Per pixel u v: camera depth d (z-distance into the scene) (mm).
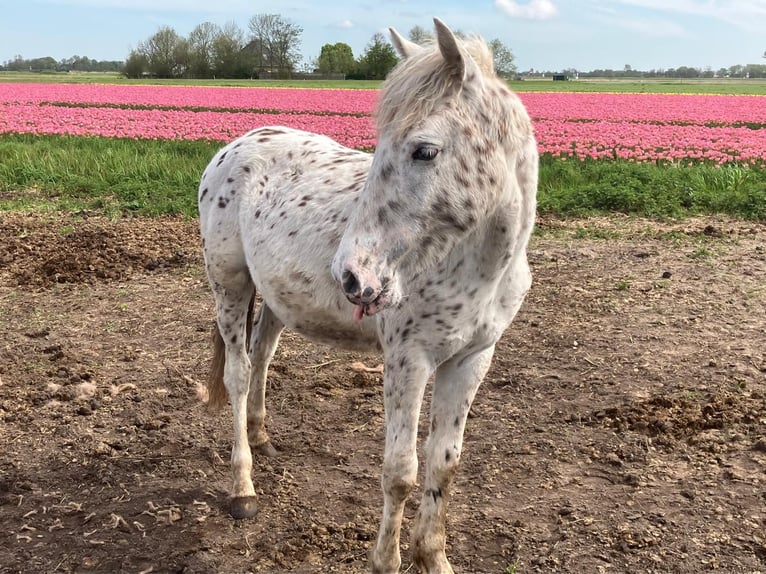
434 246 2482
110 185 12219
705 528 3473
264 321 4133
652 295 6891
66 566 3252
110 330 6109
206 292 7102
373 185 2451
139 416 4625
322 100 33375
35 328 6109
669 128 18906
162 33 76688
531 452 4207
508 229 2650
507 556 3318
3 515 3611
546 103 31172
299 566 3268
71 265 7777
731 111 26906
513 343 5828
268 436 4344
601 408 4719
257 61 78250
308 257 3240
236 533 3506
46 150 15594
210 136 17672
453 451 3023
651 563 3240
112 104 31062
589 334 5961
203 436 4426
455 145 2371
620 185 11234
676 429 4395
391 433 2867
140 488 3871
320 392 5027
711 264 7895
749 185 11289
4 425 4492
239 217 3760
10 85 44219
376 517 3617
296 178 3576
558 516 3598
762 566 3205
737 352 5531
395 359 2830
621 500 3717
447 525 3541
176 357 5582
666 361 5402
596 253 8414
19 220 9828
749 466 4004
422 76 2410
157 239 8984
